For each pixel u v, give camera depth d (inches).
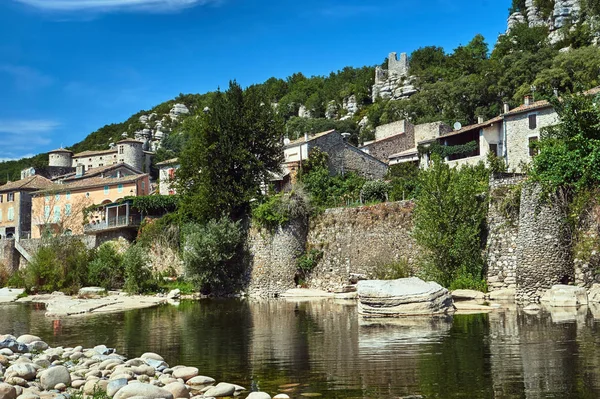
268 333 893.8
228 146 1824.6
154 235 2085.4
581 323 797.2
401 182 2028.8
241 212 1831.9
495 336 730.8
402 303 1014.4
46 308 1594.5
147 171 4933.6
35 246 2539.4
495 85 3676.2
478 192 1293.1
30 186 3368.6
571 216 1069.8
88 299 1734.7
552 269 1080.8
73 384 554.9
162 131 7327.8
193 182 1939.0
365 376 554.9
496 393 469.7
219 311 1302.9
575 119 1116.5
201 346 801.6
